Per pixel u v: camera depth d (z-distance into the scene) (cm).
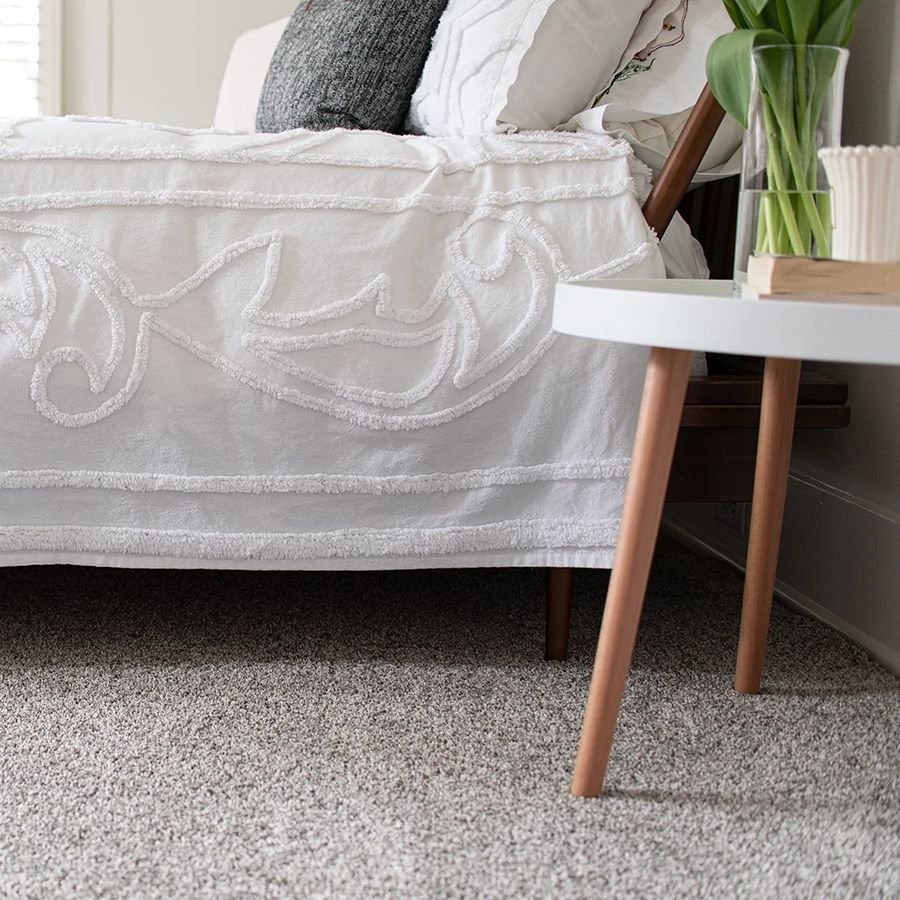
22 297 117
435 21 156
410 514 122
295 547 121
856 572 137
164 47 277
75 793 91
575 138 131
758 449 116
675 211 131
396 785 94
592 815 90
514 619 142
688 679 122
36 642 129
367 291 120
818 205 94
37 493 118
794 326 75
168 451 119
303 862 82
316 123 160
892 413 133
